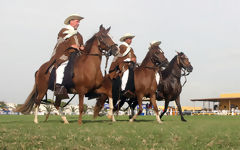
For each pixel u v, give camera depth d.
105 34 9.73
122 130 7.47
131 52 12.47
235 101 46.25
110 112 10.43
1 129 7.53
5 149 5.25
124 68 11.77
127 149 5.48
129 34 12.63
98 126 8.56
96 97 10.45
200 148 5.75
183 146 5.87
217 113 35.81
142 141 6.06
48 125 8.97
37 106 10.72
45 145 5.65
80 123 9.32
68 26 10.52
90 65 9.59
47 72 10.43
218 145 6.04
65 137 6.43
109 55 9.81
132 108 13.25
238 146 6.01
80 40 10.30
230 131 7.33
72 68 9.61
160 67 11.35
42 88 10.65
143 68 11.50
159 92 12.31
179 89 12.43
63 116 10.64
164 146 5.80
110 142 5.96
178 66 12.41
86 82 9.49
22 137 6.29
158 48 11.42
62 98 10.55
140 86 11.24
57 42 10.40
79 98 9.55
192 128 7.80
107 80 10.27
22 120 12.71
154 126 8.61
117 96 11.90
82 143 5.82
